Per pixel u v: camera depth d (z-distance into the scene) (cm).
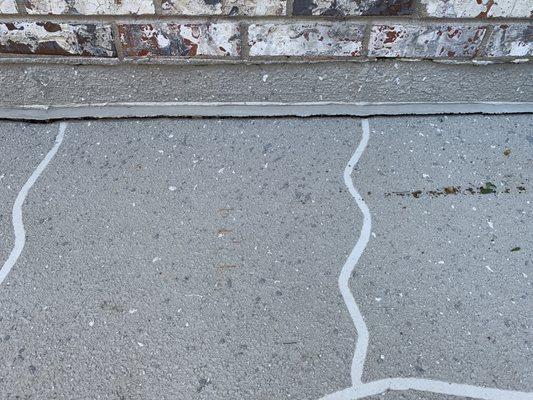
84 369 113
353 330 120
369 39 154
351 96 170
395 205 147
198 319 122
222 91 167
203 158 159
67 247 135
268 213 144
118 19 146
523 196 150
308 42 154
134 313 122
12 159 157
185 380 111
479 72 165
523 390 111
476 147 164
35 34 149
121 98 167
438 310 124
